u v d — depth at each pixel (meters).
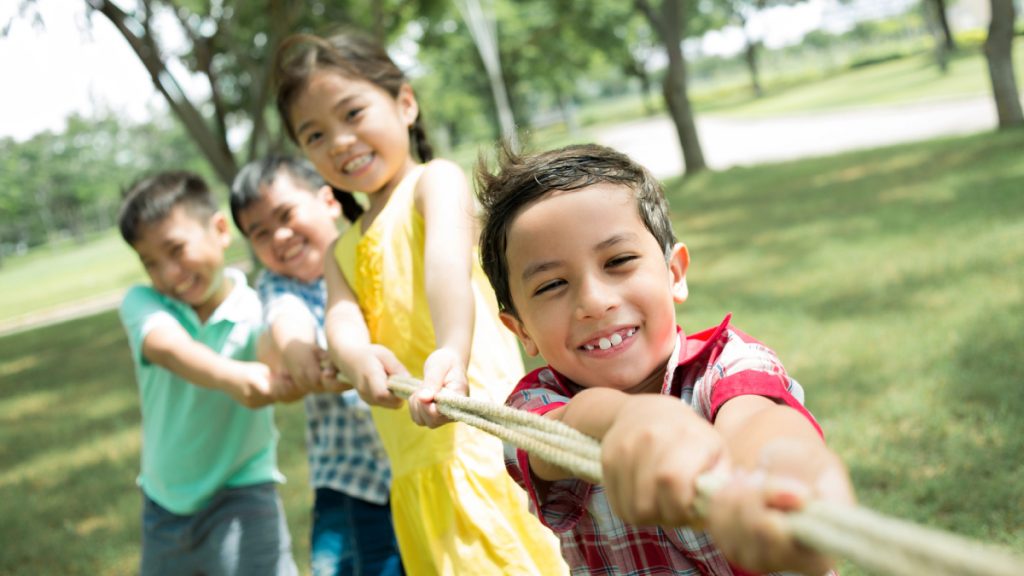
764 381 1.49
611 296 1.61
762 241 10.76
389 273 2.69
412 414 1.95
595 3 26.02
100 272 42.72
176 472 3.28
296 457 6.12
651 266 1.65
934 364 5.20
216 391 3.23
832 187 14.26
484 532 2.48
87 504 6.07
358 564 3.18
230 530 3.25
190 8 15.42
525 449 1.24
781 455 0.85
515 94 44.09
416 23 20.78
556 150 1.73
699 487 0.89
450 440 2.56
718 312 7.51
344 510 3.25
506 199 1.69
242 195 3.46
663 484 0.92
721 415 1.43
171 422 3.30
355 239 2.89
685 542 1.67
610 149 1.74
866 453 4.26
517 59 35.59
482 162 1.81
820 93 51.38
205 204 3.45
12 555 5.29
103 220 101.19
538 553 2.48
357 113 2.79
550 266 1.63
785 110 44.91
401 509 2.66
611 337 1.63
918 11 80.38
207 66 15.46
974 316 5.96
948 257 7.82
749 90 77.56
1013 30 16.45
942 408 4.55
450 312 2.32
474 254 2.70
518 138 1.92
